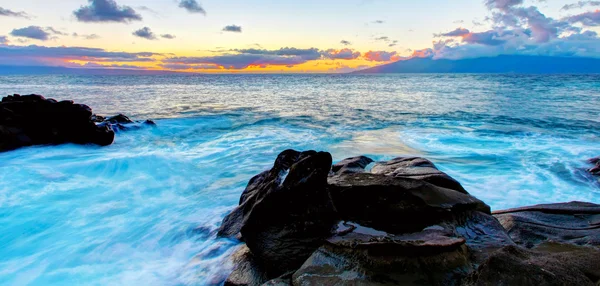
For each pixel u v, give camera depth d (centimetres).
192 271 593
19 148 1505
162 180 1152
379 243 435
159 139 1855
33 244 732
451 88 5878
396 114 2688
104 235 766
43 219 845
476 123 2198
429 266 415
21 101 1609
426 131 1977
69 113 1639
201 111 2952
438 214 546
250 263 558
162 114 2761
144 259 667
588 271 370
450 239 452
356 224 543
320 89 6191
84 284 588
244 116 2638
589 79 9012
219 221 802
